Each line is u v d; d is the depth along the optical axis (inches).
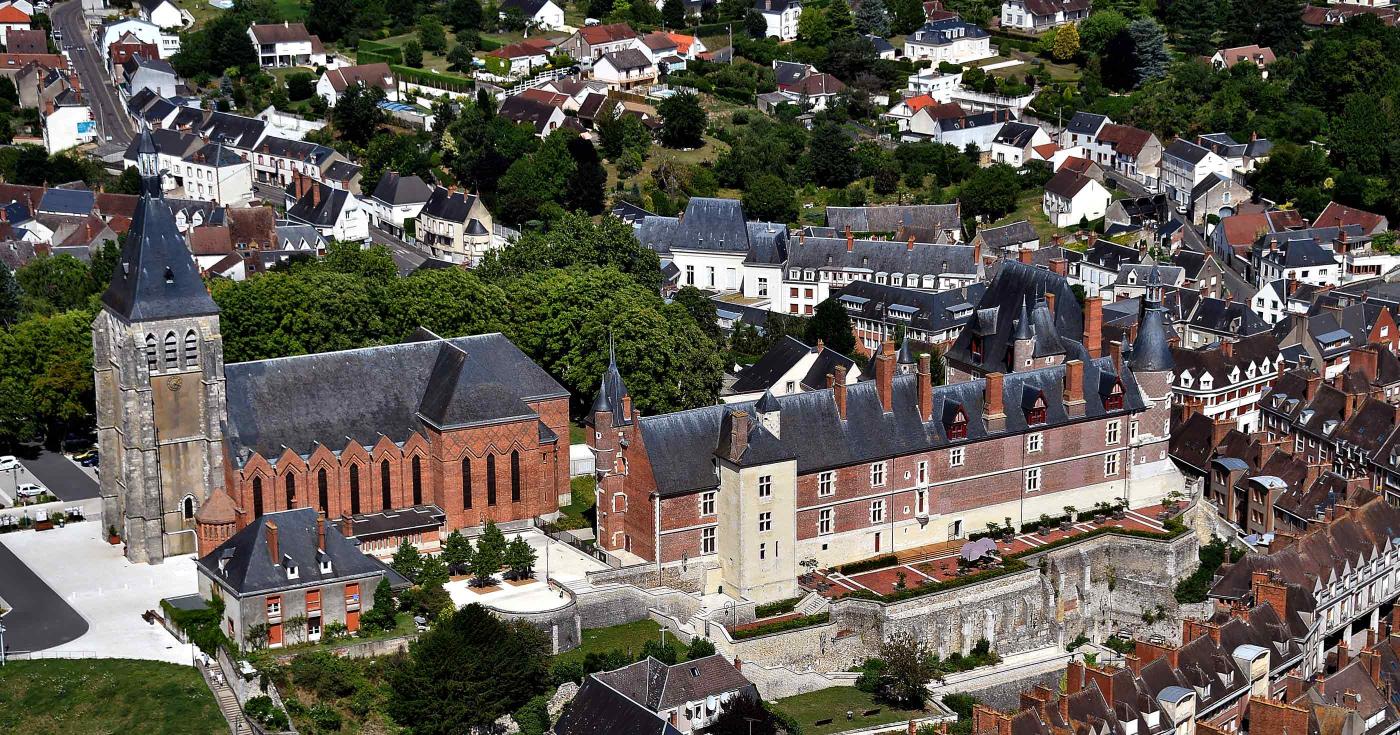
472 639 7731.3
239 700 7667.3
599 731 7460.6
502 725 7746.1
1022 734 7416.3
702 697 7760.8
